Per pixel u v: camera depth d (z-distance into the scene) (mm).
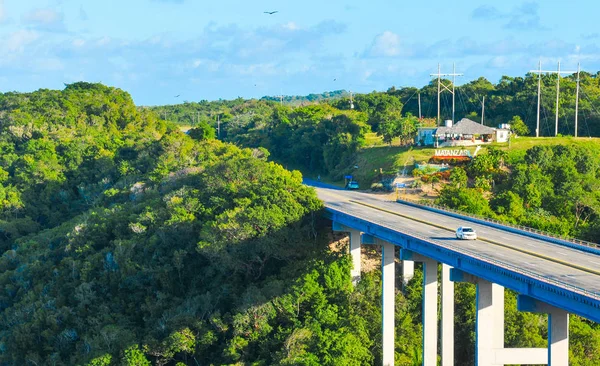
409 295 106875
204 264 116625
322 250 112438
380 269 112688
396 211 114875
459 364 99500
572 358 90062
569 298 59750
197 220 121062
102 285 118625
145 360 97938
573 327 96625
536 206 129875
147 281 116125
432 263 89375
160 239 120438
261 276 111312
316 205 116188
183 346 97375
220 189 126938
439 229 94812
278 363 88562
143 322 111562
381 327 97062
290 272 105938
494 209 127438
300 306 100375
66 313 114188
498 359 76000
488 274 71938
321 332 93688
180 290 115062
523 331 94312
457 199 124250
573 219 127000
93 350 101438
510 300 99938
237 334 96812
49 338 112000
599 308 55938
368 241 101938
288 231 110500
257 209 110688
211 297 105812
